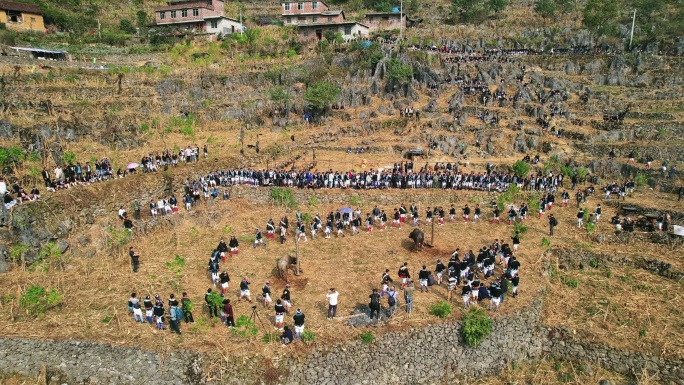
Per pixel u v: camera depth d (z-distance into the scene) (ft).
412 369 84.38
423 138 190.90
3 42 234.79
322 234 126.62
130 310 87.15
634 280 111.45
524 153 185.26
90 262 105.50
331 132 195.83
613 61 247.50
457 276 95.55
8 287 93.71
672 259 115.44
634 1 313.73
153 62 248.52
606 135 188.96
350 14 365.81
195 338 80.43
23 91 177.68
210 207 136.56
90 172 131.75
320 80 237.66
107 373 77.36
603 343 91.61
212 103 214.28
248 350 77.97
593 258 118.62
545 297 104.78
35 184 123.03
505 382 87.71
